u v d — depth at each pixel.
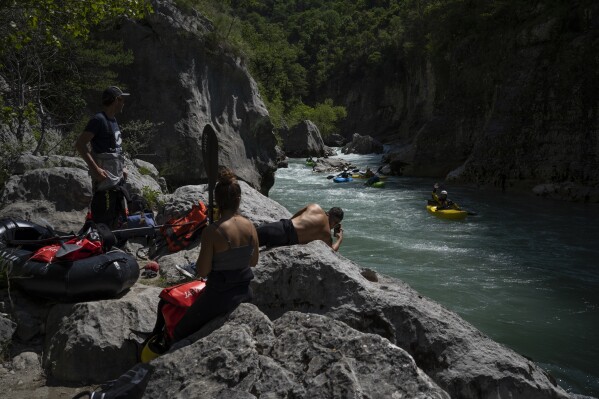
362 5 127.81
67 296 4.65
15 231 5.46
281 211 7.70
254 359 3.44
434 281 10.91
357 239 14.73
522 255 13.25
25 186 7.13
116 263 4.77
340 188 26.47
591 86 24.39
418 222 17.44
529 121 26.66
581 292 10.34
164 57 17.59
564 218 18.69
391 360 3.46
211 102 19.05
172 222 6.80
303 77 85.12
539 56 27.27
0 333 4.47
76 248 4.73
